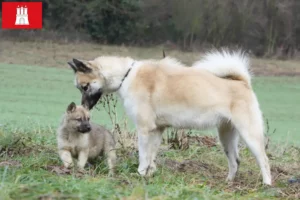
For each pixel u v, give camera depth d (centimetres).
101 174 1145
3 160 1189
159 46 4666
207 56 1252
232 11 4712
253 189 1107
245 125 1167
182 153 1441
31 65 3731
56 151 1295
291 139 1873
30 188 869
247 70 1216
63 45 4416
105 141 1207
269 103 2908
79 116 1134
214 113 1178
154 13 4744
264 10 4781
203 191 977
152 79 1198
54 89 2898
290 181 1193
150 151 1200
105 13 4766
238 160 1230
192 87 1184
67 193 877
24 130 1553
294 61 4594
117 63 1212
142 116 1190
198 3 4678
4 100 2441
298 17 4803
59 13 4812
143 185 966
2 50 4072
